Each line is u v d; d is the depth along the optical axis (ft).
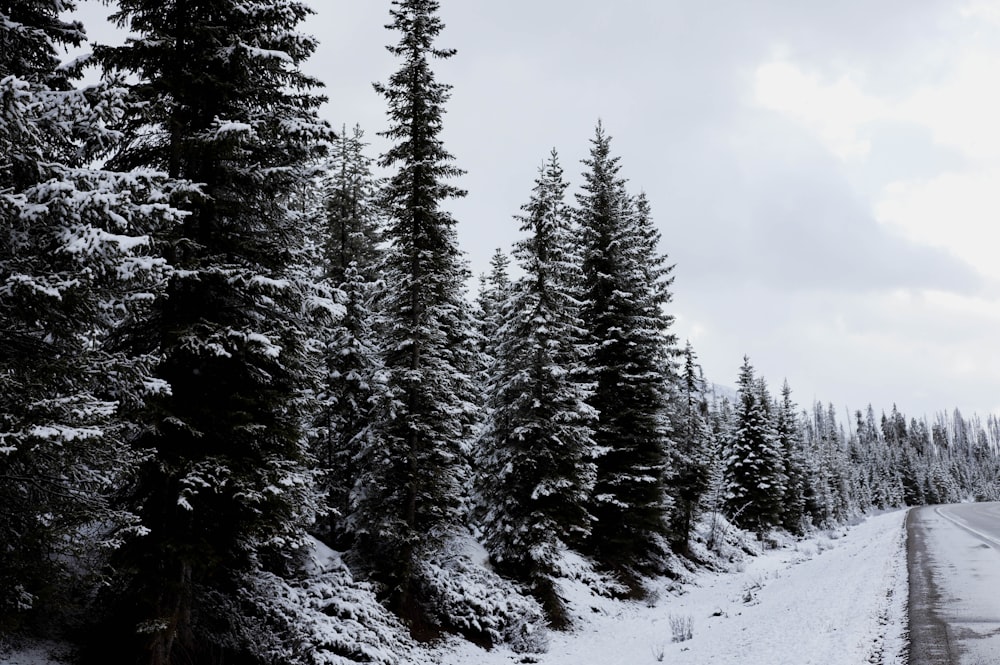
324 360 64.59
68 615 35.55
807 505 231.71
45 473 25.73
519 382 73.87
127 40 33.73
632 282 92.27
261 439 38.19
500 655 57.77
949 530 101.19
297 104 39.65
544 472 72.02
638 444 89.04
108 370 26.71
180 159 36.19
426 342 62.54
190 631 35.42
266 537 37.88
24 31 27.71
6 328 24.45
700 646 48.14
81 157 28.25
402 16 60.70
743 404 168.35
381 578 58.08
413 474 58.75
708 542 130.62
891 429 548.72
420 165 60.64
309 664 40.29
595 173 94.99
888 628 37.47
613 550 87.15
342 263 77.15
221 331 34.45
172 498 34.19
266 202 40.04
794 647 37.73
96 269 24.27
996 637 32.09
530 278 73.67
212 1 36.35
